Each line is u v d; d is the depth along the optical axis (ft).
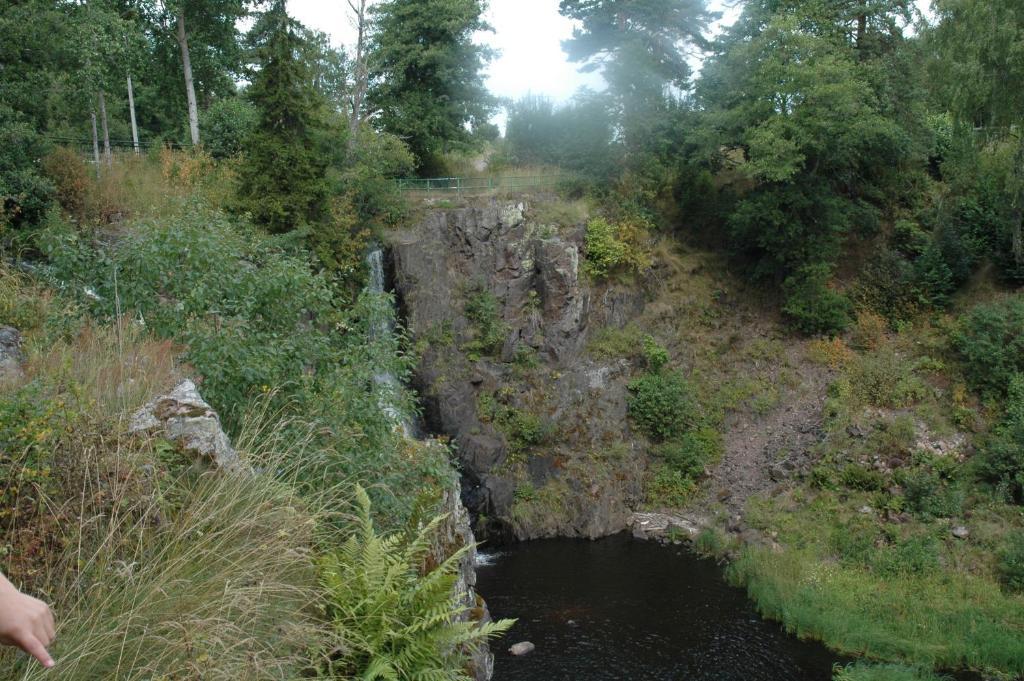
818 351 92.22
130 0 95.14
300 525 17.84
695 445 86.43
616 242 95.40
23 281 35.40
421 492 25.68
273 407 26.37
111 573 13.94
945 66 91.76
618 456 85.05
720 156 106.63
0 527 14.25
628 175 104.42
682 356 94.48
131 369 23.09
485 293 88.33
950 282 93.30
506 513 79.30
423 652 17.60
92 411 17.79
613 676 50.57
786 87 88.58
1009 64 84.53
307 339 30.68
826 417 84.07
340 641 16.81
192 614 13.32
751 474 83.15
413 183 107.86
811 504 75.92
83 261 32.01
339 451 25.18
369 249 86.43
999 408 78.69
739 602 62.44
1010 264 91.91
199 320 28.09
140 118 131.34
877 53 100.99
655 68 112.37
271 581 15.58
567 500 81.51
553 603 62.44
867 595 60.59
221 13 100.53
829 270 93.81
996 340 82.23
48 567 13.50
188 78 95.91
